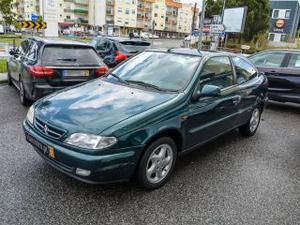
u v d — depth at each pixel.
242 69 5.17
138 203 3.24
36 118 3.45
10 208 3.02
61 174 3.72
